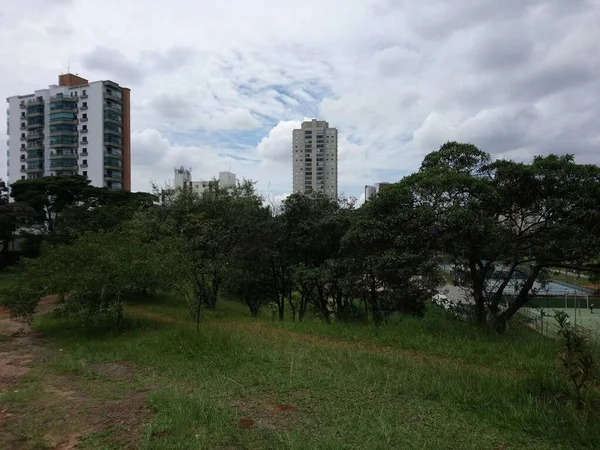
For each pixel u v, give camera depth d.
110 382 6.36
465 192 9.23
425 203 9.59
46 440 4.35
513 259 9.71
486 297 10.45
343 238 11.40
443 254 9.98
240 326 11.17
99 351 8.45
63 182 40.41
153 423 4.55
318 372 6.26
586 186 8.60
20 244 38.16
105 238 11.89
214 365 6.82
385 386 5.54
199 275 13.45
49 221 41.41
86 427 4.63
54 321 12.75
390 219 9.94
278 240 14.91
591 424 4.12
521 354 7.23
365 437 4.06
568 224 8.80
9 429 4.70
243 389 5.61
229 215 17.34
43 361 8.00
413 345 8.13
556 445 3.87
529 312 13.05
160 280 11.21
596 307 12.57
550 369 6.07
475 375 5.76
